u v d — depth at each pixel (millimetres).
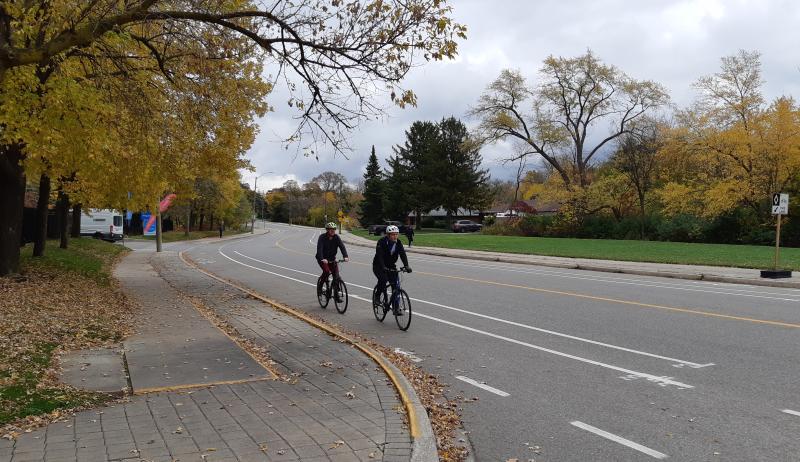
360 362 7512
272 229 106750
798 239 34812
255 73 15711
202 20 9891
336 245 12695
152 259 28625
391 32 9422
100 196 20094
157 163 14562
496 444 4988
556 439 5086
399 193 87875
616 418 5590
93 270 19281
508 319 11195
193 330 9516
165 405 5605
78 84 9672
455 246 39031
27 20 8523
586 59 52312
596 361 7812
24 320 9133
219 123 15133
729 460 4570
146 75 12500
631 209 51562
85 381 6340
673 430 5238
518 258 27734
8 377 6086
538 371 7371
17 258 13945
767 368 7293
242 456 4355
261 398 5867
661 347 8586
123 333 9188
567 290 15719
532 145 55312
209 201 64000
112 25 8672
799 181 35562
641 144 47688
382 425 5086
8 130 9039
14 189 13711
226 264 27344
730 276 18219
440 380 7043
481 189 78812
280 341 8930
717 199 36875
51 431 4852
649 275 20344
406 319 10273
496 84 55281
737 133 35812
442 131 78250
